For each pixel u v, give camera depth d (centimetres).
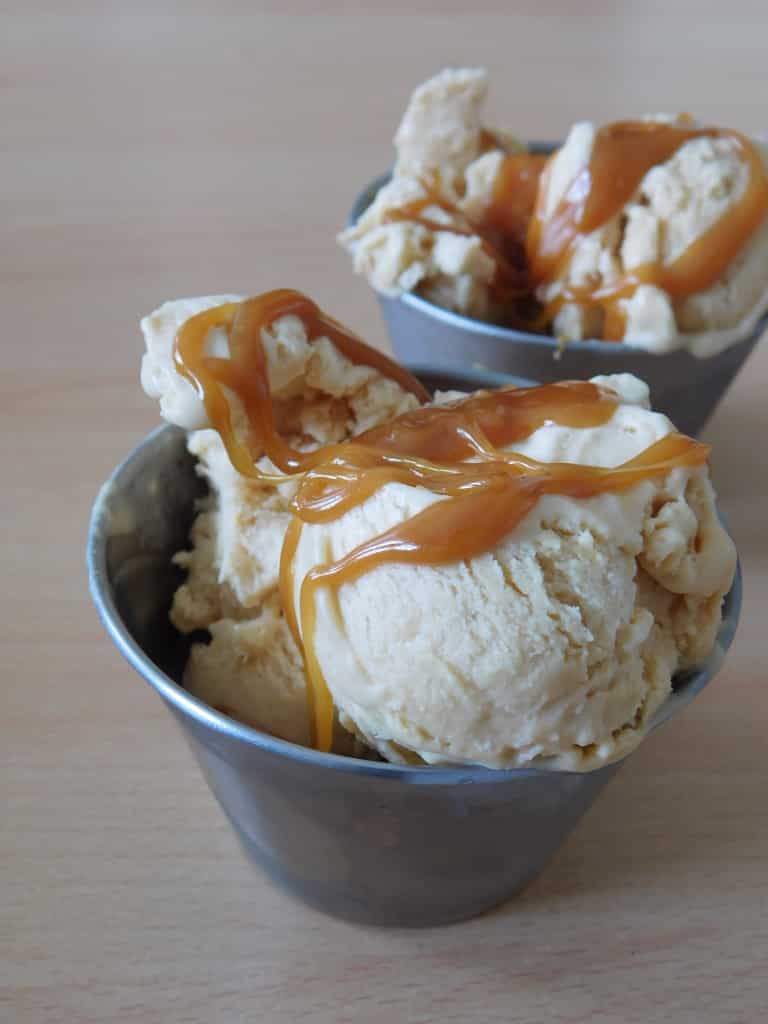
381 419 16
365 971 15
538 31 45
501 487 13
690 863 17
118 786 17
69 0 45
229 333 15
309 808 13
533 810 13
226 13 45
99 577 14
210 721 12
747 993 15
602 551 13
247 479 16
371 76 41
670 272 22
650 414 14
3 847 16
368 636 13
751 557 23
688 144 23
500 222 24
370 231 24
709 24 46
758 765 18
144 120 37
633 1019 15
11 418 24
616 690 13
